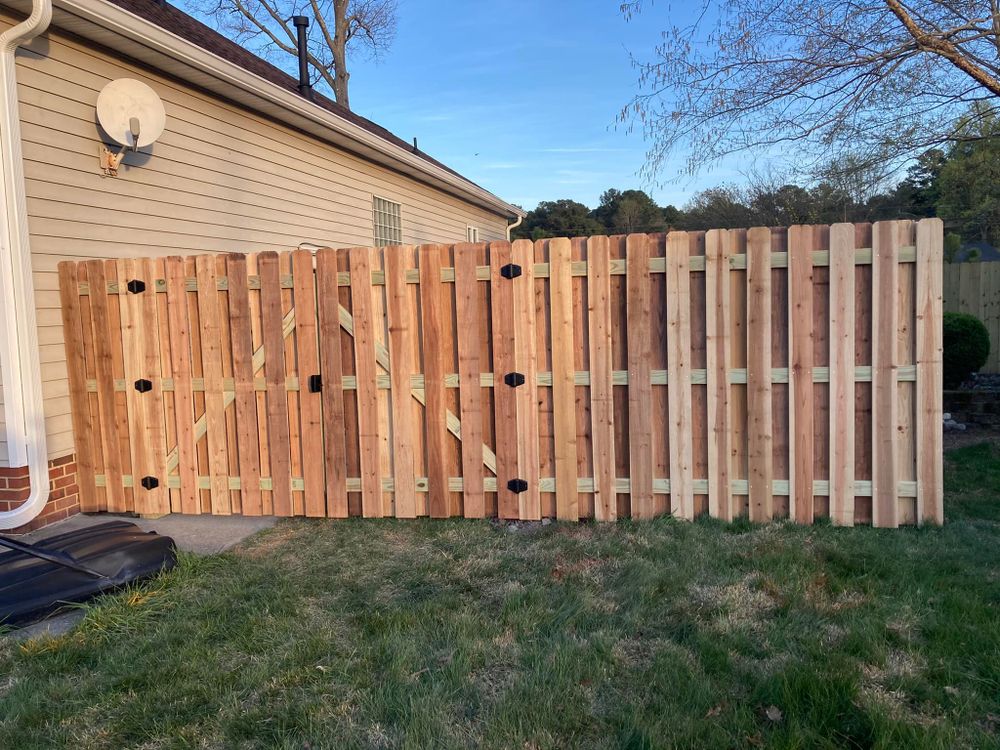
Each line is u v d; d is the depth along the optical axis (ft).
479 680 9.41
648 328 15.51
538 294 15.97
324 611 11.69
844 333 14.75
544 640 10.34
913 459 14.78
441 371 16.34
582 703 8.77
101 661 10.28
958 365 27.71
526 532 15.51
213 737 8.41
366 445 16.79
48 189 17.42
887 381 14.67
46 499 16.75
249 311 17.07
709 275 15.16
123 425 17.88
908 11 20.38
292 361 17.04
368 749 8.04
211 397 17.40
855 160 23.39
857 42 20.90
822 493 15.20
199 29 31.45
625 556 13.64
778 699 8.57
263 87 24.23
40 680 9.83
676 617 11.01
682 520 15.57
